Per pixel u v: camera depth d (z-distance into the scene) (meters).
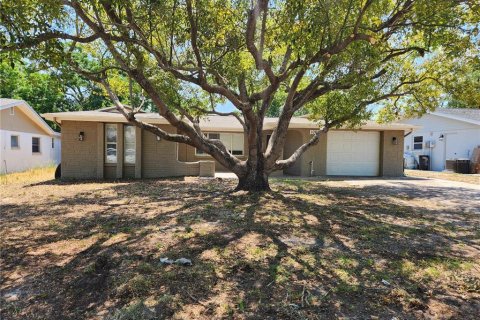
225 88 7.64
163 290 3.16
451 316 2.79
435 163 20.19
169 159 13.48
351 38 5.14
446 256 4.22
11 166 17.03
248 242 4.59
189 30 6.23
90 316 2.73
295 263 3.87
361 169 15.23
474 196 9.20
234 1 6.48
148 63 7.63
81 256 4.05
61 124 12.66
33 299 3.01
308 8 4.73
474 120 17.66
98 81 7.65
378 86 9.59
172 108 9.02
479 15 5.14
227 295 3.08
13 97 25.81
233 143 16.25
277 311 2.82
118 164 12.87
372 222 5.93
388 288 3.28
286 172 16.22
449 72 8.61
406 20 6.16
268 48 7.75
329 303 2.96
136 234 4.95
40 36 4.27
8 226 5.48
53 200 7.99
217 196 8.35
